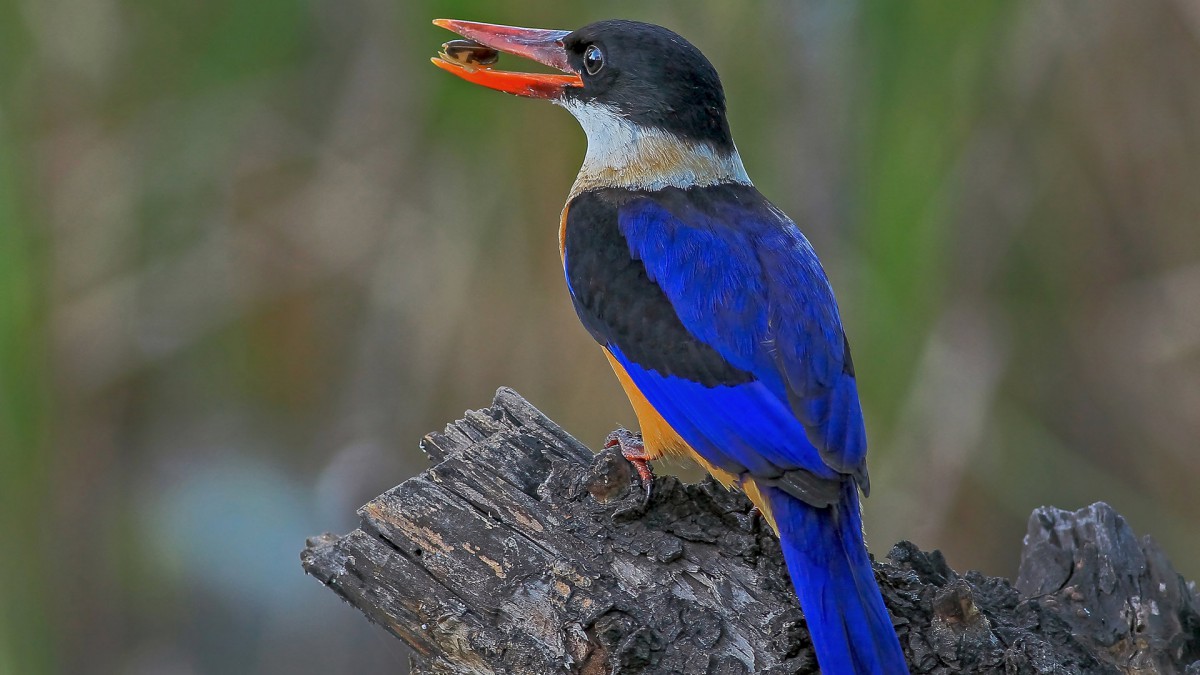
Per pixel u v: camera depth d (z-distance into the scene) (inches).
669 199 339.3
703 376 304.8
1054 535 329.1
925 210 447.2
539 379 477.1
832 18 455.8
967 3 441.4
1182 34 510.3
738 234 325.1
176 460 518.6
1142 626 307.1
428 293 487.5
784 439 288.5
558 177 472.1
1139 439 522.6
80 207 506.0
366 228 496.4
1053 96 520.1
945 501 469.4
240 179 510.3
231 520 501.7
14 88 477.1
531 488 289.6
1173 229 517.3
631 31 357.1
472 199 483.8
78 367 507.8
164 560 500.4
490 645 269.0
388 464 484.4
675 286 316.8
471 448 297.7
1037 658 269.3
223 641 493.4
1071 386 525.7
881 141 448.1
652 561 276.1
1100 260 524.1
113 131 505.7
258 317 514.0
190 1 499.5
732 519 285.7
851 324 458.9
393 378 492.7
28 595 454.0
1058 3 510.3
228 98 506.3
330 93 506.0
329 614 495.5
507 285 480.1
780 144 464.1
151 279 513.3
